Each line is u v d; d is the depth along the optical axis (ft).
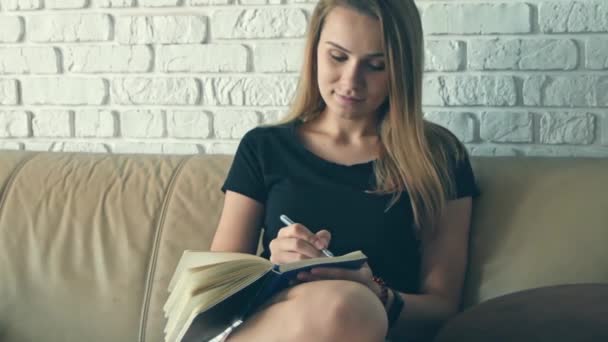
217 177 5.00
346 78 4.21
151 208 4.95
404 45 4.26
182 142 5.73
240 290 3.13
